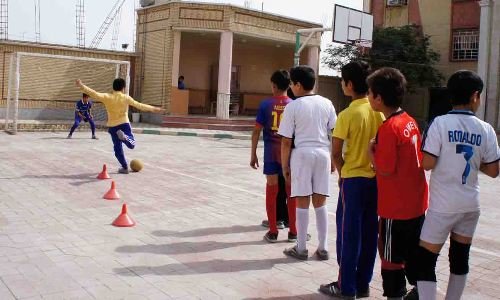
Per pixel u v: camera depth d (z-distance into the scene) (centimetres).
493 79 2014
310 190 515
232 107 2703
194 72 2688
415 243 373
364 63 440
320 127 513
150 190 856
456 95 358
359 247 429
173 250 537
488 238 666
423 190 376
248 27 2334
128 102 987
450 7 2517
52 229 587
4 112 2136
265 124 582
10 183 845
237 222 670
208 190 888
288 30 2489
